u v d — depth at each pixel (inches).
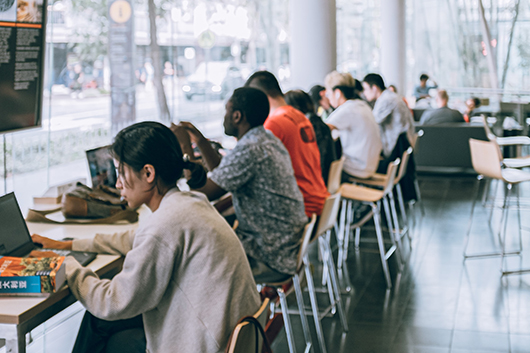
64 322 130.2
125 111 172.6
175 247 65.0
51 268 70.3
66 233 99.0
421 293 153.1
